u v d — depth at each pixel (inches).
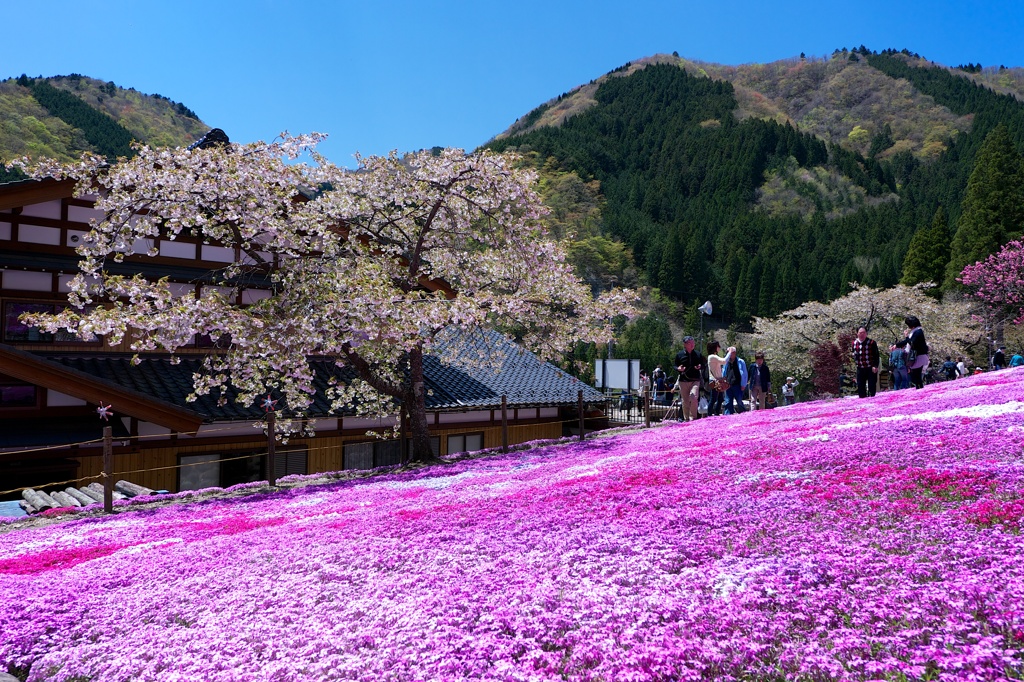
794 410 759.1
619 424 1254.9
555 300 844.0
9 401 730.2
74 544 406.3
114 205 646.5
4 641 214.5
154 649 195.8
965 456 289.6
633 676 137.5
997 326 2434.8
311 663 171.5
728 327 5310.0
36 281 803.4
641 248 5866.1
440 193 786.2
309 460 901.2
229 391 860.0
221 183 660.1
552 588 198.7
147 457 776.3
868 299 2233.0
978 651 123.7
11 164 647.8
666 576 196.1
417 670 156.6
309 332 636.1
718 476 332.5
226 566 286.7
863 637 139.5
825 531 215.5
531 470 528.1
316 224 714.2
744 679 135.6
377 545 284.5
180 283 877.8
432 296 801.6
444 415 1047.0
